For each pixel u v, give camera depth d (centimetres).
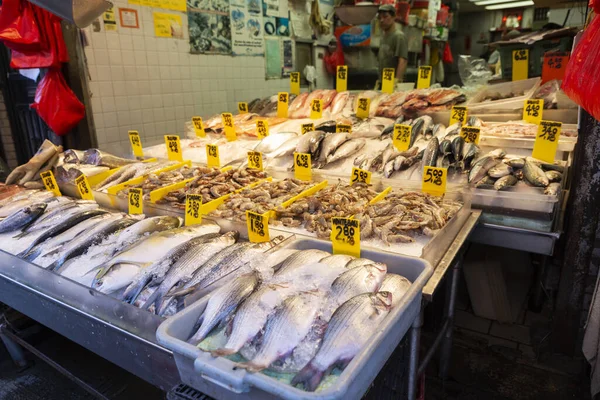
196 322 126
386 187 239
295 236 178
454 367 255
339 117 364
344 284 131
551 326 271
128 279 161
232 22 548
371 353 101
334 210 205
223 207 219
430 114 327
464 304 318
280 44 636
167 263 160
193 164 314
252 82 601
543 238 207
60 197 254
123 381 254
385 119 344
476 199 218
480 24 999
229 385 99
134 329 139
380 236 183
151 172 274
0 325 250
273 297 126
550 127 232
